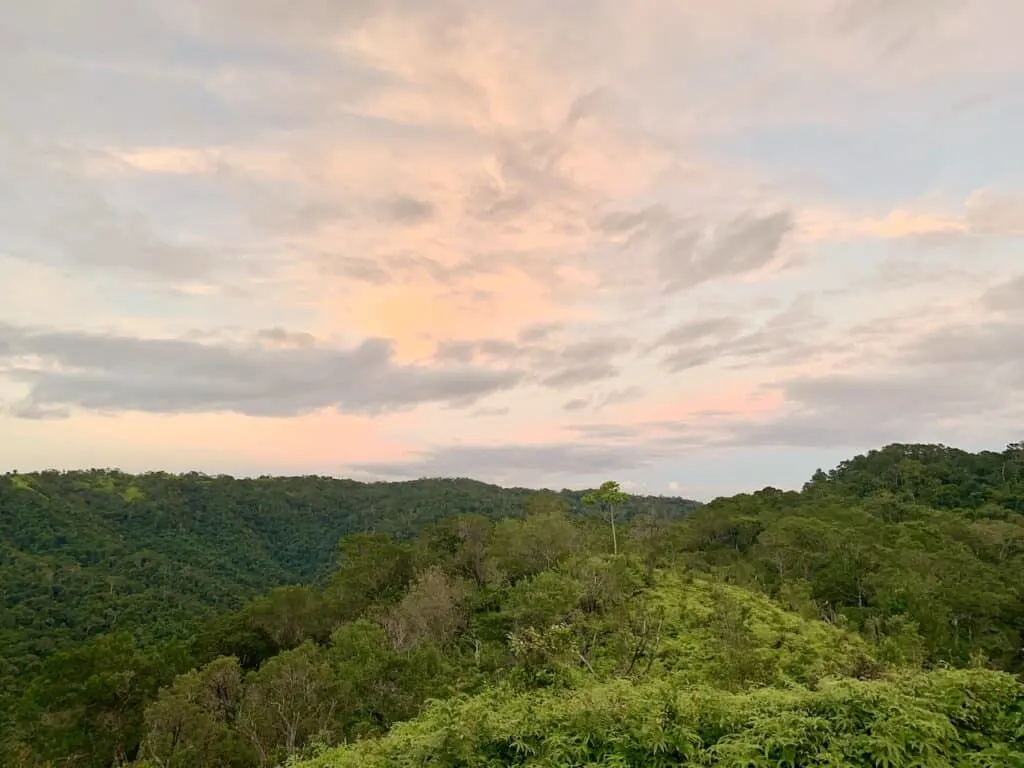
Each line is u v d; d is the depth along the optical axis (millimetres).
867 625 39750
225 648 48094
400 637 38844
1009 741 8117
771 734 8008
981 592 45844
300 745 27125
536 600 34969
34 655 57719
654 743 8219
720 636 27625
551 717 9250
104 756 32406
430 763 8742
